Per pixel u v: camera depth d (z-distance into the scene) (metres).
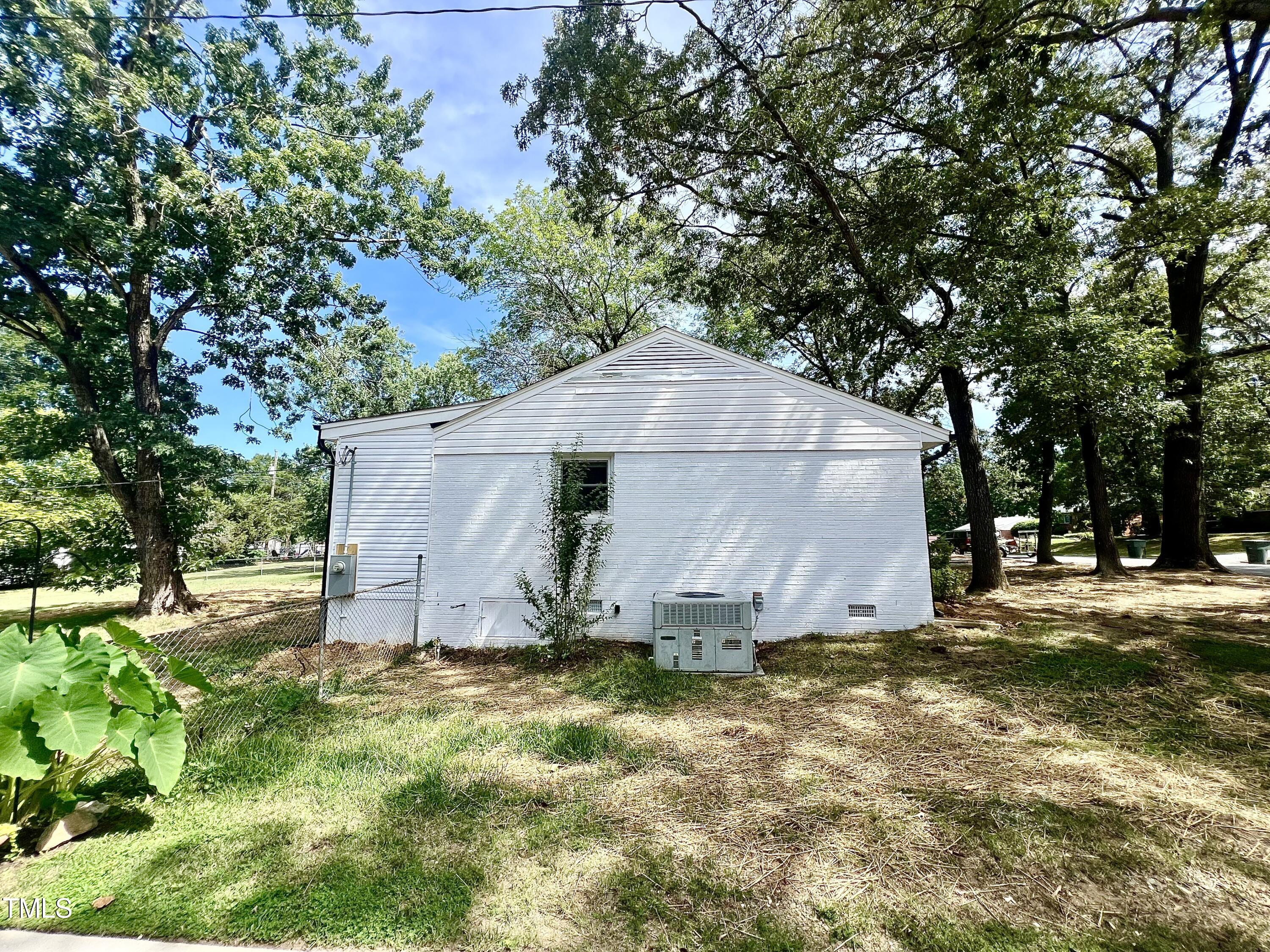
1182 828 3.07
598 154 10.92
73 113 10.01
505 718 5.15
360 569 8.49
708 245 13.97
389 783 3.79
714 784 3.74
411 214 14.14
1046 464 18.33
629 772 3.95
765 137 10.78
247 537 30.41
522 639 8.09
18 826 3.02
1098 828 3.09
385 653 7.91
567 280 19.42
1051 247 9.82
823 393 8.27
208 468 13.05
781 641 7.85
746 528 8.12
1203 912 2.45
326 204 12.98
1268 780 3.58
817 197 11.73
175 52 11.77
